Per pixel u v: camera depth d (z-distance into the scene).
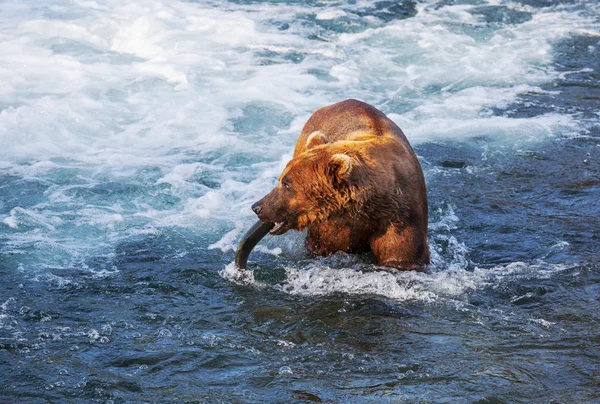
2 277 13.52
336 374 10.64
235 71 24.73
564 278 13.52
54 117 20.75
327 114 14.76
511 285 13.31
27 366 10.79
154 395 10.15
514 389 10.24
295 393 10.19
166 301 12.79
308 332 11.84
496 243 14.98
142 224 15.86
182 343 11.47
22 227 15.50
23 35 26.47
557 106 22.97
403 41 28.28
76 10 29.23
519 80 24.98
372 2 32.88
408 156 13.40
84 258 14.34
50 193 17.06
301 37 28.25
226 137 20.16
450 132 21.03
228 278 13.66
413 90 24.00
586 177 18.22
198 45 26.69
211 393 10.20
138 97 22.47
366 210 12.80
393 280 13.13
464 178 18.27
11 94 21.95
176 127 20.77
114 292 13.05
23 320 12.09
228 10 30.78
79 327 11.88
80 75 23.48
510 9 32.44
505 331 11.84
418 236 13.26
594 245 14.80
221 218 16.14
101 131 20.41
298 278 13.66
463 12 31.89
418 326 12.00
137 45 26.38
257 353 11.21
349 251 13.90
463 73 25.47
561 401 9.97
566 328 11.88
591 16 31.70
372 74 25.27
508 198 17.11
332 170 12.57
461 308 12.55
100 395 10.13
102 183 17.64
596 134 20.94
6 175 17.80
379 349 11.31
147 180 17.88
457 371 10.68
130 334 11.70
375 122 14.05
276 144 20.02
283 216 13.12
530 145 20.22
